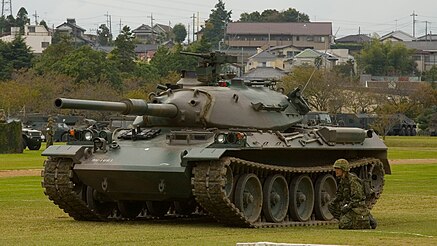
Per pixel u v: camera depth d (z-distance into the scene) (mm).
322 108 132500
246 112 39156
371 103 148750
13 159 86000
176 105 38531
